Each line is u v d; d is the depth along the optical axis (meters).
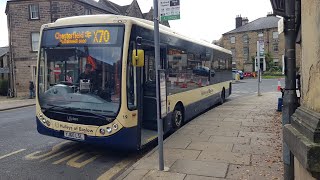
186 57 10.09
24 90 29.72
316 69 2.91
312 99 3.05
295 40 4.29
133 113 6.41
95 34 6.60
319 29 2.78
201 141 7.53
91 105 6.47
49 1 28.59
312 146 2.64
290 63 4.31
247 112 12.46
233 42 71.56
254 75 54.41
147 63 7.91
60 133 6.79
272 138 7.73
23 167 6.17
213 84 13.86
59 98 6.84
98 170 6.02
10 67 30.55
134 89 6.52
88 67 6.60
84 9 30.06
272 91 25.56
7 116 14.80
